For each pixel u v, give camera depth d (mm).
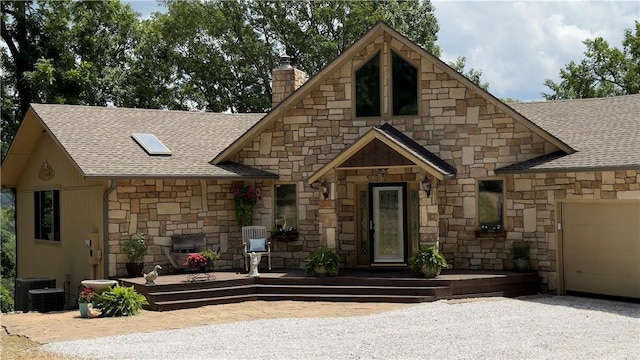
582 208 15445
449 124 16781
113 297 13516
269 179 17734
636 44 30609
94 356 9758
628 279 14672
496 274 15547
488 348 9992
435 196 15539
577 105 18547
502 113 16328
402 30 31453
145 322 12703
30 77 25594
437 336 10859
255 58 32281
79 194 17031
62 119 17469
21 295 17062
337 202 17000
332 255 15641
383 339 10680
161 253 16547
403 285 14891
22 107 27531
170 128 19062
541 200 15820
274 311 13719
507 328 11484
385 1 32344
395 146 15547
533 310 13320
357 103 17375
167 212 16703
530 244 15977
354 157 15984
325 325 11977
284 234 17500
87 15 27719
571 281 15609
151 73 29781
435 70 16891
